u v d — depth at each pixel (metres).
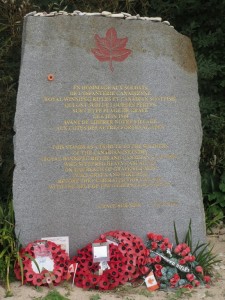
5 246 2.64
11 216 2.74
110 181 2.73
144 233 2.76
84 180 2.70
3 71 3.51
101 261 2.53
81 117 2.70
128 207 2.74
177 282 2.55
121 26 2.75
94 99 2.71
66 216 2.69
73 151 2.69
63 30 2.69
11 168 3.39
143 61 2.77
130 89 2.75
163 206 2.78
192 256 2.62
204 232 2.82
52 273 2.50
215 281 2.65
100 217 2.72
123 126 2.74
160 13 3.77
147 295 2.45
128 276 2.53
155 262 2.60
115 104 2.73
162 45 2.79
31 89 2.66
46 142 2.67
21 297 2.36
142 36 2.77
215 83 3.80
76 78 2.70
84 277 2.50
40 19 2.67
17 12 3.43
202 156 3.70
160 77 2.79
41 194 2.67
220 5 3.70
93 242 2.63
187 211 2.80
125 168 2.74
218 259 2.94
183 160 2.81
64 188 2.69
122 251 2.57
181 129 2.81
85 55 2.71
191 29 3.76
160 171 2.77
